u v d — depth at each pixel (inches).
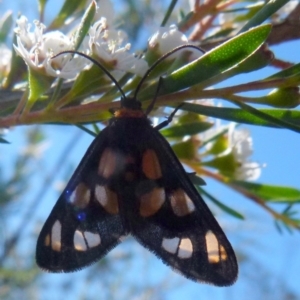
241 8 1.9
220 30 1.9
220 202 1.9
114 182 1.8
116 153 1.8
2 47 1.9
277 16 2.0
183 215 1.8
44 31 1.8
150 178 1.8
